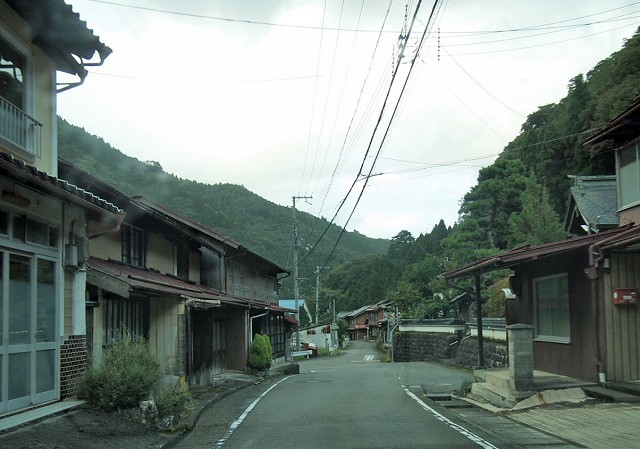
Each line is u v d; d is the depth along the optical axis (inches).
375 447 289.6
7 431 256.2
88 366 358.9
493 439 307.7
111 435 294.7
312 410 439.8
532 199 1137.4
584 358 447.2
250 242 1972.2
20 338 300.0
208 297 621.6
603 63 1419.8
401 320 1611.7
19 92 351.6
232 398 557.0
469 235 1422.2
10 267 295.0
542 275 535.2
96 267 422.0
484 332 912.9
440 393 568.1
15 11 340.5
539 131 1589.6
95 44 374.6
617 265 423.2
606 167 1241.4
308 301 3302.2
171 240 690.8
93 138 1763.0
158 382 378.6
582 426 326.3
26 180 275.3
